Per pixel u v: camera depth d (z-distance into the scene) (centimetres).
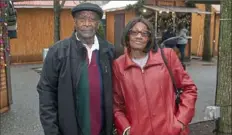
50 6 1677
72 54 269
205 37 1762
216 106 550
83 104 269
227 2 512
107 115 275
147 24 281
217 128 552
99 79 272
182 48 1566
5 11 718
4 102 722
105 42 285
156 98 270
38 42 1705
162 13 1638
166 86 276
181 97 287
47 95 268
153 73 275
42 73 273
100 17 277
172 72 282
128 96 274
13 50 1634
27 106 771
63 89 265
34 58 1698
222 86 538
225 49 525
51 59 268
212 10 1894
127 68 278
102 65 274
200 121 624
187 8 1596
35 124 634
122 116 280
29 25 1672
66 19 1775
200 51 1936
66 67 265
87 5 269
